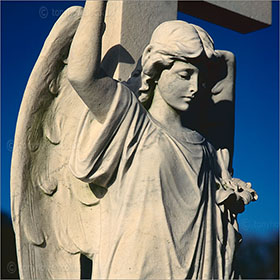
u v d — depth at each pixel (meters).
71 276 5.17
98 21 4.71
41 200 5.29
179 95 5.00
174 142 4.96
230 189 5.22
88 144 4.88
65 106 5.28
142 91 5.07
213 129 5.86
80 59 4.66
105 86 4.76
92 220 5.11
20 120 5.19
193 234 4.84
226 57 5.91
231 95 5.94
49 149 5.30
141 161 4.83
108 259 4.74
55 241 5.27
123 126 4.84
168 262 4.69
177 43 4.90
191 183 4.92
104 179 4.89
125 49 5.38
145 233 4.70
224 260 5.04
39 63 5.14
